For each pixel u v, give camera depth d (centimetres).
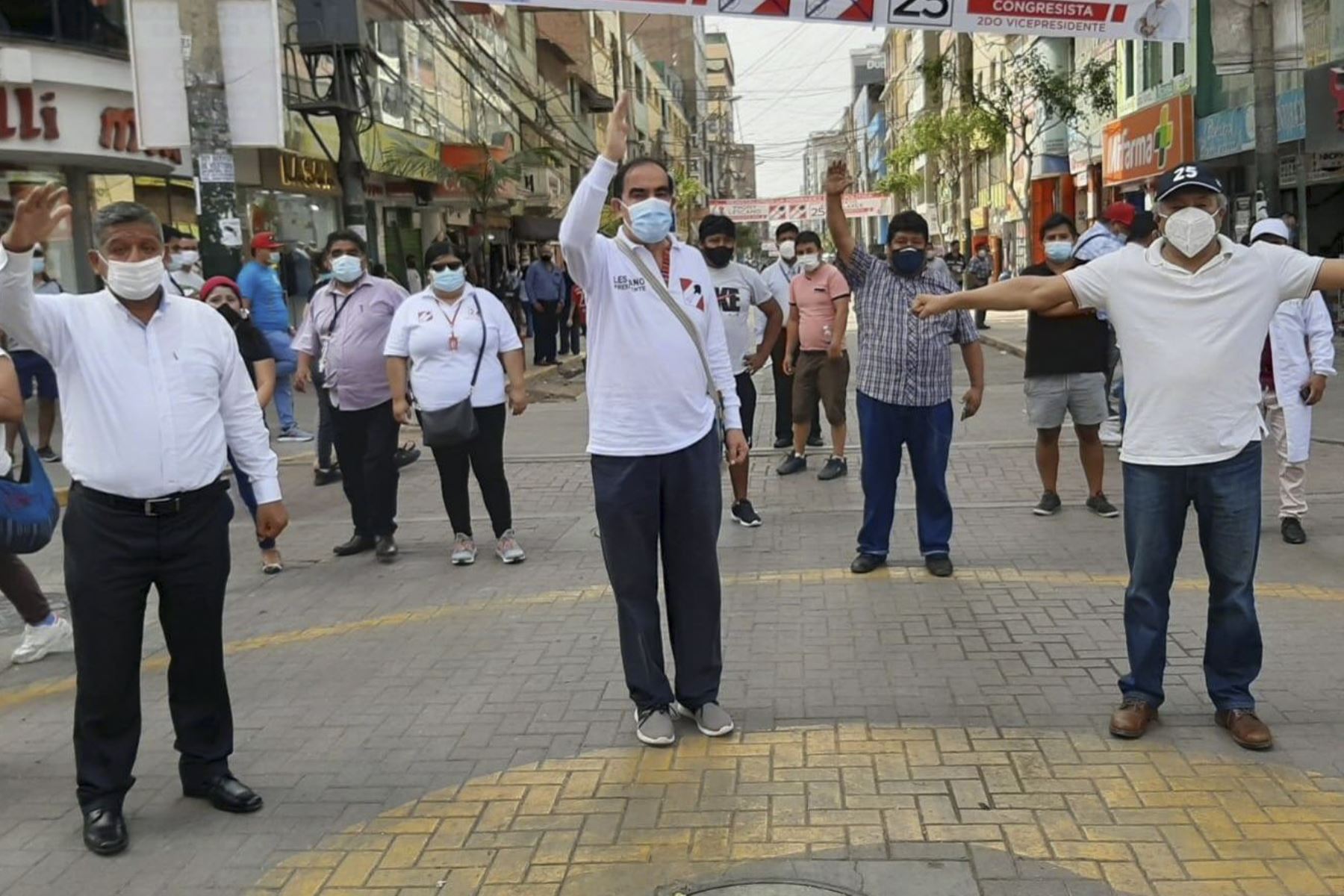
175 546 411
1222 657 459
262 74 1100
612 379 462
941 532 694
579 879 374
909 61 6588
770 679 538
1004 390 1557
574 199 442
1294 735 458
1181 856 373
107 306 402
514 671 563
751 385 851
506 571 746
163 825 423
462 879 378
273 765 469
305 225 2070
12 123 1391
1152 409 446
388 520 786
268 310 1220
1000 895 354
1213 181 425
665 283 464
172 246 953
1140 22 991
